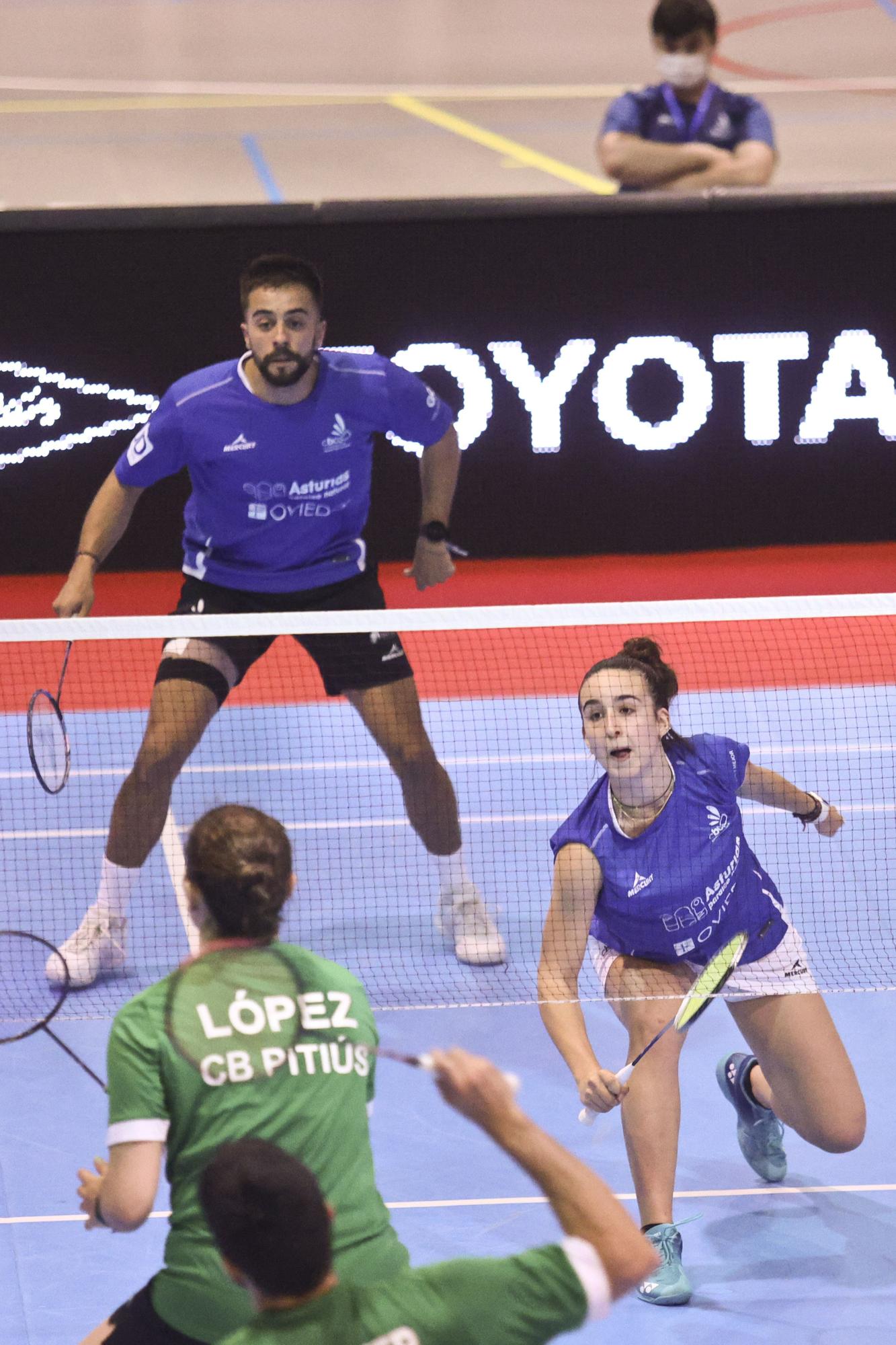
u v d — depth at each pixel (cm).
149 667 3475
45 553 3878
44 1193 1730
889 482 3972
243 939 1152
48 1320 1507
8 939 2281
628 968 1695
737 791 1788
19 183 4906
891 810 2733
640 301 3825
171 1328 1113
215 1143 1105
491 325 3816
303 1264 884
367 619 1961
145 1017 1130
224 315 3756
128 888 2192
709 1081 1977
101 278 3716
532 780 2912
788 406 3909
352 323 3788
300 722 3225
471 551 3984
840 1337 1489
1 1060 2006
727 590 3816
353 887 2508
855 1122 1630
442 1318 891
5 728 3181
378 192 4881
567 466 3925
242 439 2105
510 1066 1992
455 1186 1741
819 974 2167
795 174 4894
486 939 2261
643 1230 1583
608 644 3562
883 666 3406
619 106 3853
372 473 3872
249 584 2222
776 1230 1670
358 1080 1141
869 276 3838
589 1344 1482
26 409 3778
